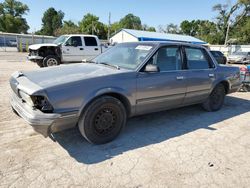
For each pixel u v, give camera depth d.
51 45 11.24
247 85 7.83
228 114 5.04
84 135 3.10
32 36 29.44
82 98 2.89
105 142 3.30
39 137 3.39
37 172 2.55
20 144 3.15
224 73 5.01
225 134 3.89
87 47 12.29
